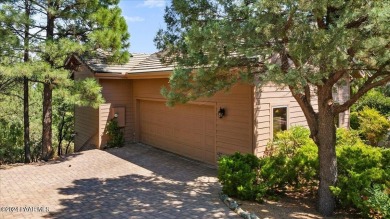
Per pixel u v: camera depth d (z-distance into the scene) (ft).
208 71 21.26
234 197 24.59
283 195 25.67
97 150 44.42
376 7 14.65
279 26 17.35
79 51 36.29
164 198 25.00
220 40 18.44
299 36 16.94
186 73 21.79
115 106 46.52
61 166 36.42
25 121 41.47
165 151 42.98
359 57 17.12
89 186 28.66
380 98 59.82
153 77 39.91
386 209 16.47
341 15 16.05
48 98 40.34
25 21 34.45
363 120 46.88
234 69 22.02
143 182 29.71
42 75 33.94
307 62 16.61
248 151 31.17
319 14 16.69
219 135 34.50
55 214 21.91
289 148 30.09
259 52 17.83
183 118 39.96
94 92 37.01
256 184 24.62
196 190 27.09
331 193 21.84
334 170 22.04
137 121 48.19
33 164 37.86
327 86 21.07
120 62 41.45
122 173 33.14
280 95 33.68
